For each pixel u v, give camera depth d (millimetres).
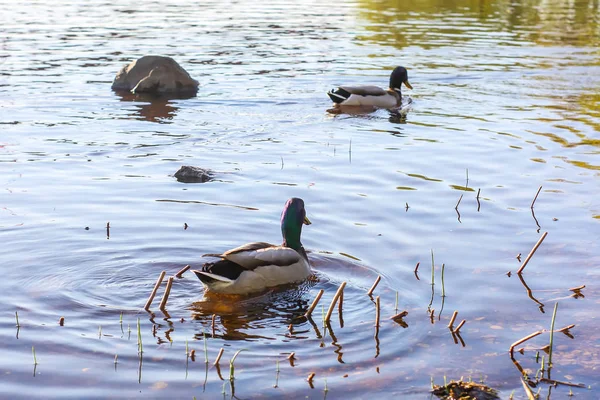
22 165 13234
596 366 6883
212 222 10492
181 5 36500
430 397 6344
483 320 7766
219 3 37375
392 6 36875
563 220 10664
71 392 6348
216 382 6539
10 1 36344
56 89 19641
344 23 31438
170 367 6789
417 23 31703
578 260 9281
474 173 12984
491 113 17812
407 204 11344
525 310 7996
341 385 6516
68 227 10164
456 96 19719
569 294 8367
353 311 8008
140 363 6844
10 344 7121
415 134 15922
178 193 11781
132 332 7461
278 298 8398
